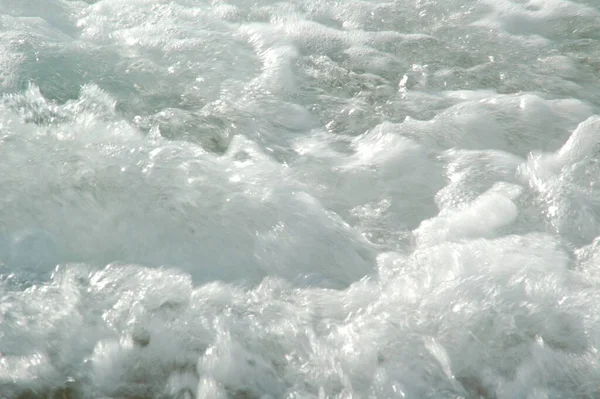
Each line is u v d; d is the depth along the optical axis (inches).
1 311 97.7
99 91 154.4
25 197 118.3
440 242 113.9
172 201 119.5
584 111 150.9
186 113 149.2
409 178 130.3
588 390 86.7
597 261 107.3
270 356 92.2
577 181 126.9
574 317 95.0
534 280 101.6
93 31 187.2
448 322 95.5
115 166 126.6
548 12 200.2
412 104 156.2
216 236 114.0
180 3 206.2
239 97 157.2
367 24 197.0
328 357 91.7
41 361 91.2
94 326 96.2
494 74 169.0
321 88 162.7
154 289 103.3
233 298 102.2
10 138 132.5
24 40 171.9
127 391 88.4
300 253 111.9
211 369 90.7
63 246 111.6
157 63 169.6
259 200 120.9
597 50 179.6
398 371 89.4
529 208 121.1
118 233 114.0
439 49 181.9
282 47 180.4
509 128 144.9
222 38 184.1
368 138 143.6
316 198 124.3
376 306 99.6
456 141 141.7
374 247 113.3
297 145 141.1
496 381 88.3
